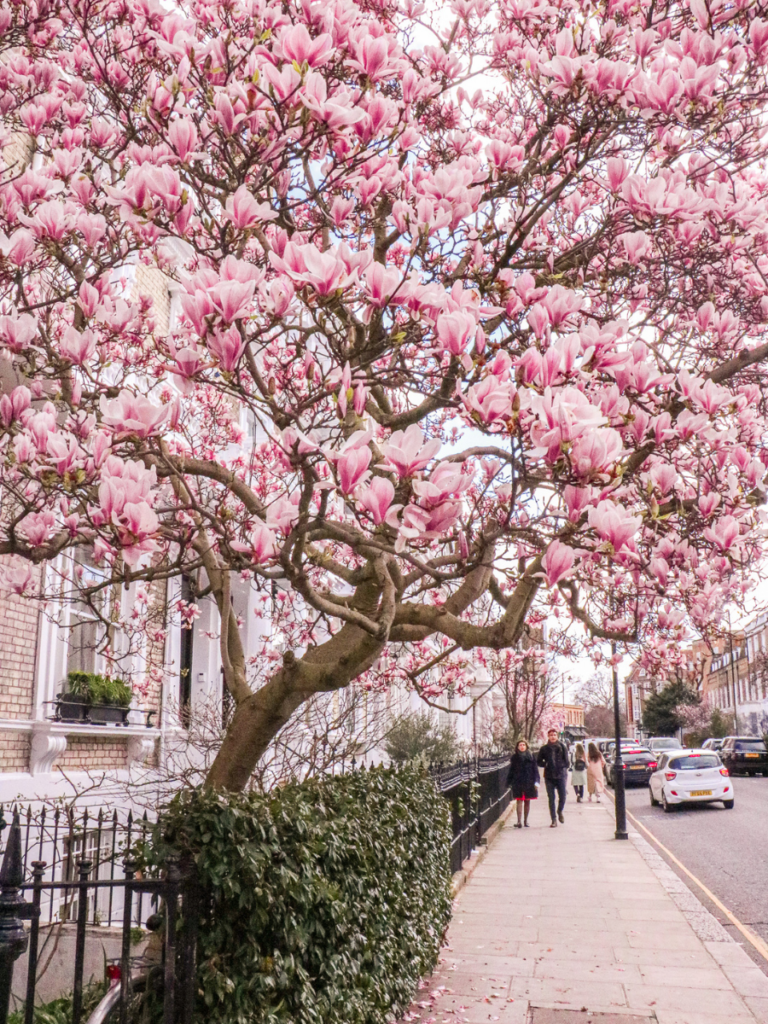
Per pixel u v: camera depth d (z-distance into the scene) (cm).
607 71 456
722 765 2345
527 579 380
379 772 671
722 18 505
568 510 281
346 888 483
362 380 335
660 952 755
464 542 305
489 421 292
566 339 301
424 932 662
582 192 727
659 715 7212
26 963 546
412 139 518
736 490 430
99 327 493
